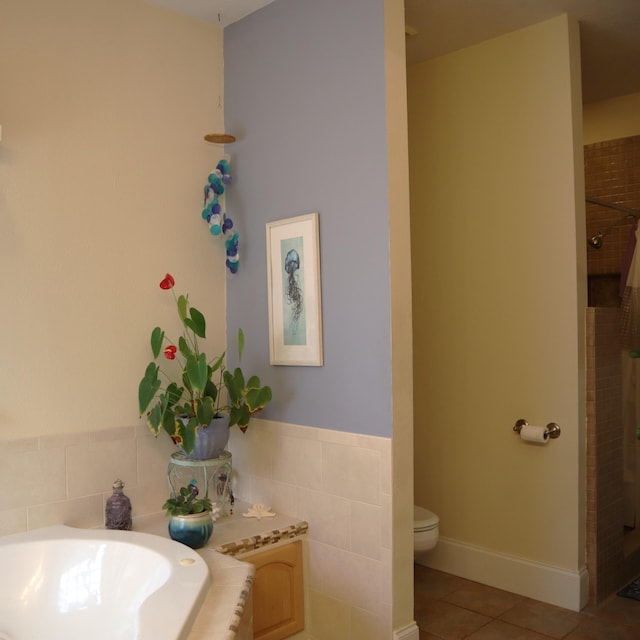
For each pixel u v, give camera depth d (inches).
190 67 118.0
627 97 161.3
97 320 104.6
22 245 96.3
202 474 111.0
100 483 104.3
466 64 134.0
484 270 131.7
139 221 110.2
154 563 84.4
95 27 105.0
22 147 96.5
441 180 138.3
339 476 102.5
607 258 166.4
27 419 96.4
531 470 125.3
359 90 99.6
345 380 101.9
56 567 90.0
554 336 122.0
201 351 118.6
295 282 108.6
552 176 122.0
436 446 139.5
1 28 94.6
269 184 114.3
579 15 120.3
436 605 120.7
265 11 114.9
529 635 109.0
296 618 105.7
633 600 123.6
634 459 150.8
